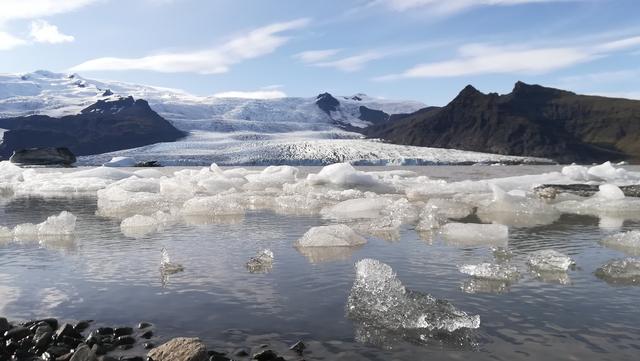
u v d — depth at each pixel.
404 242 9.73
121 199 20.02
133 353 4.40
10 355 4.49
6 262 8.26
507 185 25.61
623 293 6.03
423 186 24.58
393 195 22.77
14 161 87.94
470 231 10.54
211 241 10.12
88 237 10.78
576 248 9.10
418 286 6.43
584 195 22.09
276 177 30.31
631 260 7.12
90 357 4.15
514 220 13.38
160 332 4.88
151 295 6.16
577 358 4.14
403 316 5.12
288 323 5.09
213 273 7.26
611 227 11.97
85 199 22.02
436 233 10.88
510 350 4.33
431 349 4.38
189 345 4.33
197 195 22.53
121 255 8.71
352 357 4.22
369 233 10.95
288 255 8.55
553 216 14.30
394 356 4.23
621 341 4.50
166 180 27.59
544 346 4.40
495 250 8.54
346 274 7.11
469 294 6.04
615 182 31.12
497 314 5.29
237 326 5.02
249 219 13.86
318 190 25.09
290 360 4.17
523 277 6.87
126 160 86.81
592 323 4.98
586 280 6.67
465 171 61.47
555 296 5.93
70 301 5.96
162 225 12.66
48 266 7.90
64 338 4.71
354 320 5.15
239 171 38.06
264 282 6.72
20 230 11.23
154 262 8.08
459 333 4.75
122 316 5.38
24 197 23.39
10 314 5.54
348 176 26.66
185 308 5.62
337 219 13.73
